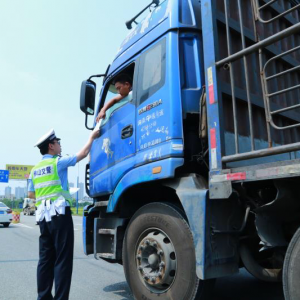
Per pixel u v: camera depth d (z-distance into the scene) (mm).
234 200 3010
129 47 4266
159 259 3266
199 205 2893
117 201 3834
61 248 3467
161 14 3785
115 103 4266
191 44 3510
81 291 4723
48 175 3600
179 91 3338
